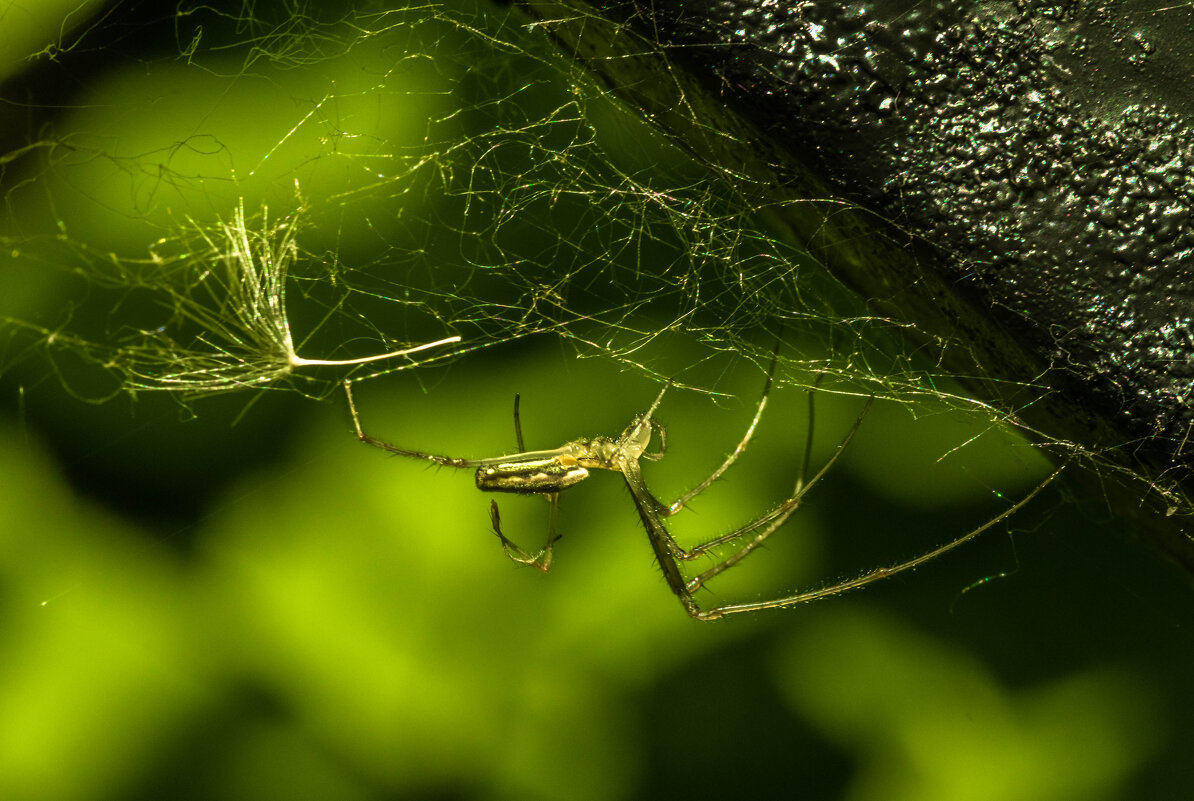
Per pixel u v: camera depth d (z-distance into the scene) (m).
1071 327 0.17
